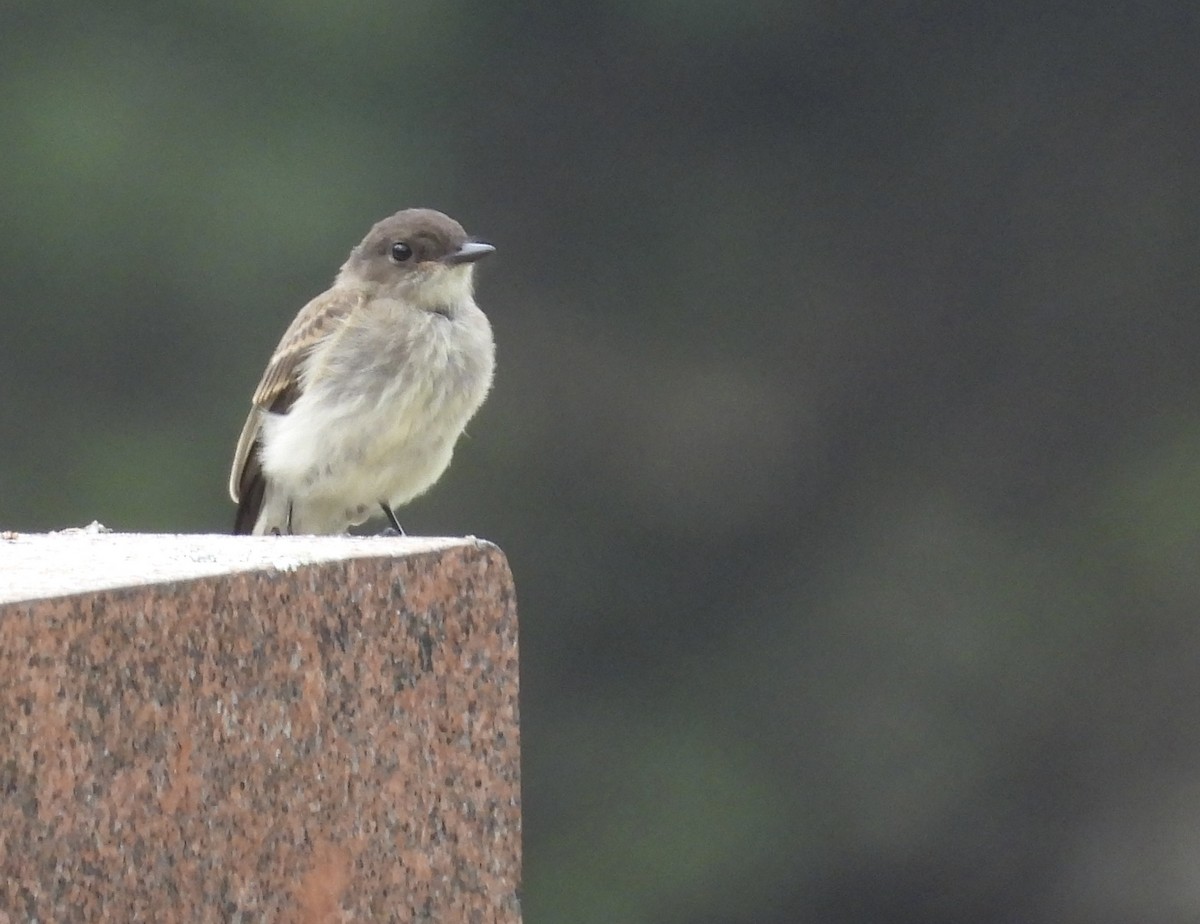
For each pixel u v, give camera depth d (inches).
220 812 153.3
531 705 759.7
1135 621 773.9
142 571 153.8
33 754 143.9
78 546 168.4
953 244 810.8
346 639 159.8
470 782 166.2
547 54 784.3
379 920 162.1
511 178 779.4
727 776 748.0
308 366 289.6
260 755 155.4
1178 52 813.2
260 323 713.6
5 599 143.7
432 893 164.7
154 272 711.1
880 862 753.0
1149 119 813.2
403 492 292.2
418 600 163.5
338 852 159.8
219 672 153.0
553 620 766.5
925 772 760.3
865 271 803.4
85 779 146.2
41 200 708.7
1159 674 769.6
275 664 156.1
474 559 165.8
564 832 743.1
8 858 142.9
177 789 151.0
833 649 771.4
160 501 695.1
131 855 148.7
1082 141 812.0
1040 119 812.6
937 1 809.5
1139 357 802.8
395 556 162.1
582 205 787.4
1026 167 809.5
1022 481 793.6
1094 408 800.9
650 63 794.8
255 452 299.4
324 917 159.3
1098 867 754.2
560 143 786.2
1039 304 804.6
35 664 143.8
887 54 805.2
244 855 154.5
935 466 797.9
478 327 293.7
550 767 748.0
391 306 289.3
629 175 791.1
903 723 766.5
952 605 779.4
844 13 804.0
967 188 813.9
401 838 162.9
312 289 718.5
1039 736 762.8
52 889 145.1
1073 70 813.2
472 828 166.4
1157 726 767.1
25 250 709.3
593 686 764.6
